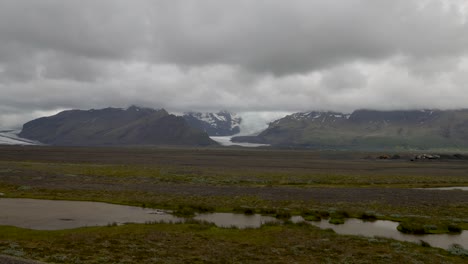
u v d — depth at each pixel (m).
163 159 189.38
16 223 42.28
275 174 107.06
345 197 65.00
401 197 65.56
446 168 159.88
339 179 96.44
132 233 37.19
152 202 58.06
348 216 49.78
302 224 43.44
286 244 34.16
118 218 46.47
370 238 36.84
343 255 30.77
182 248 32.12
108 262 27.30
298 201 60.62
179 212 50.66
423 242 35.31
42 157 180.12
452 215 50.94
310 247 33.19
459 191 75.19
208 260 28.67
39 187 70.94
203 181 86.19
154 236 36.22
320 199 62.66
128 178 88.44
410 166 172.62
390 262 28.97
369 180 95.62
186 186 77.00
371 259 29.69
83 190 68.69
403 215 50.53
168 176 94.25
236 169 126.38
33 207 52.44
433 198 64.81
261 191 71.06
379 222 46.78
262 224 43.38
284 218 48.34
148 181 84.19
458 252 32.34
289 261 28.83
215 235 37.34
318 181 91.00
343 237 37.12
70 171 101.44
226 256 29.97
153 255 29.69
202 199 61.41
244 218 48.12
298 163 180.75
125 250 30.91
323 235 37.84
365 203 59.34
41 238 34.50
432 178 104.88
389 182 92.94
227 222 45.41
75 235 35.94
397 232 41.56
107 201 58.31
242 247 32.94
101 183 78.75
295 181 90.00
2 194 62.66
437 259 30.06
